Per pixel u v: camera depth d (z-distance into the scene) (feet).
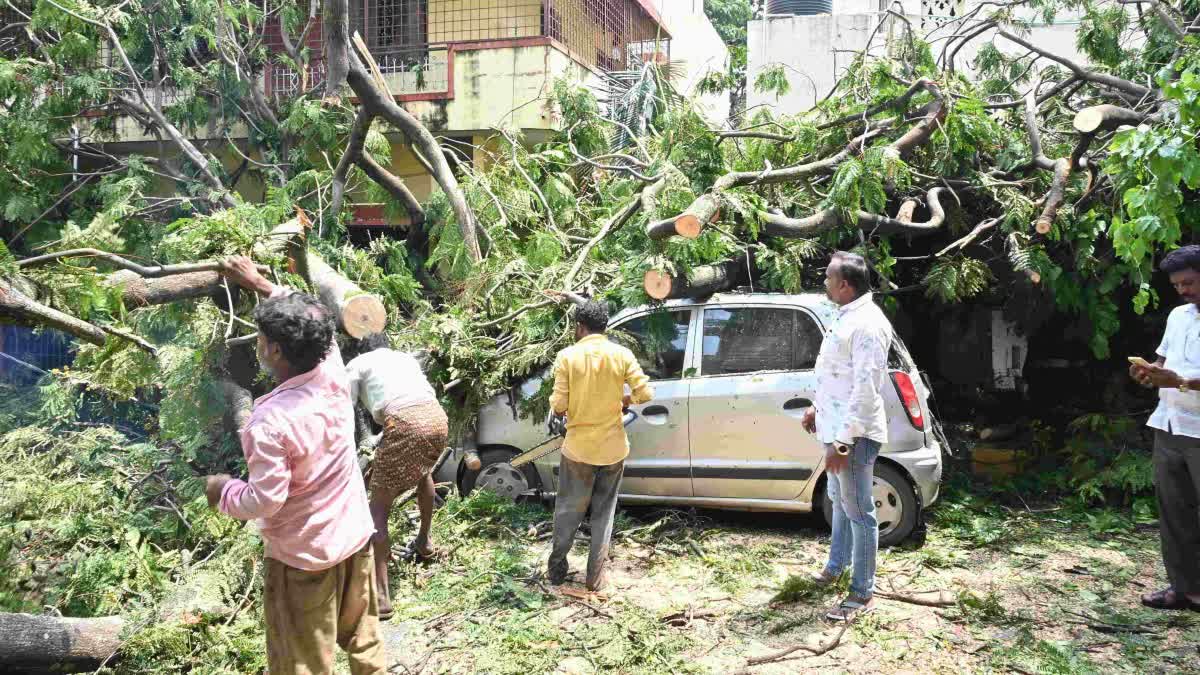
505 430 20.38
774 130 26.21
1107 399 25.03
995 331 27.94
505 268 21.50
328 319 9.56
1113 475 20.65
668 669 12.69
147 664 12.03
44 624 11.46
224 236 15.14
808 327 18.58
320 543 9.32
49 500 14.78
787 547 18.11
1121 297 24.34
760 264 21.15
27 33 30.17
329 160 29.55
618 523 19.26
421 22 38.06
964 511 20.01
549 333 20.48
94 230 14.92
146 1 30.55
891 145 21.57
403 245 27.17
